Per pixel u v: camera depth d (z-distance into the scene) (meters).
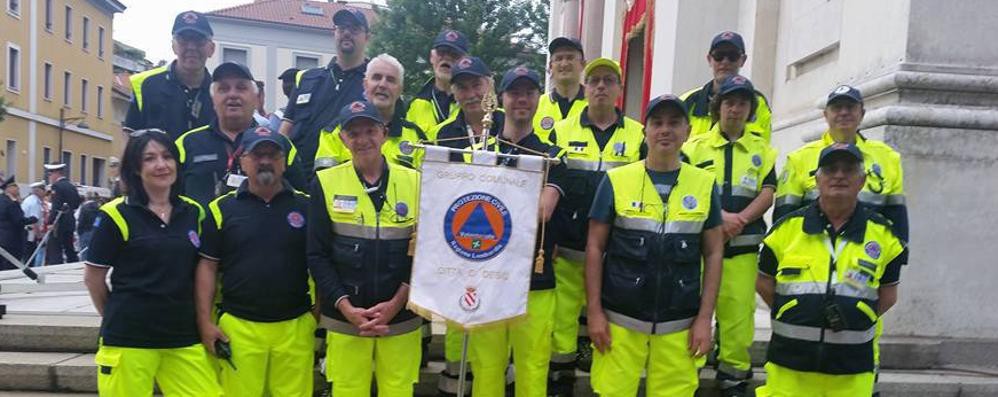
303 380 3.88
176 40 4.87
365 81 4.59
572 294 4.32
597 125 4.34
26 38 30.72
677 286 3.65
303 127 5.16
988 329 5.12
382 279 3.63
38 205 12.42
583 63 4.92
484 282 3.49
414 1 26.72
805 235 3.61
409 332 3.77
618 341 3.71
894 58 5.29
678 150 3.71
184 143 4.43
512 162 3.55
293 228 3.82
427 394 4.73
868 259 3.49
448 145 4.48
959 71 5.14
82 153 36.41
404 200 3.72
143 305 3.52
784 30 7.67
